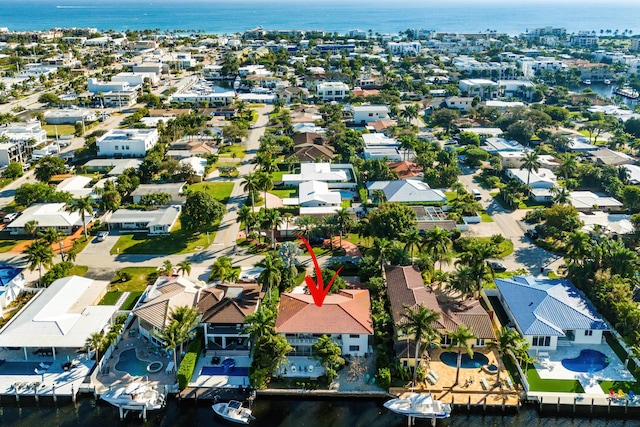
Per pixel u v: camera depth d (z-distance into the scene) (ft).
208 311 352.69
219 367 335.88
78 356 346.13
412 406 302.45
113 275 439.63
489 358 341.62
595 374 327.88
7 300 395.96
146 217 524.93
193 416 310.45
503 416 308.40
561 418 308.19
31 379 326.24
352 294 375.86
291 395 319.68
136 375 330.75
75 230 522.06
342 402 317.22
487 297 403.13
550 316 357.41
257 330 318.65
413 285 382.01
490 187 640.17
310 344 338.13
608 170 636.89
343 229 478.59
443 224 504.02
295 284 411.13
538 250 482.28
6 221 534.78
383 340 345.72
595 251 402.11
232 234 513.86
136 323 379.35
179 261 462.19
